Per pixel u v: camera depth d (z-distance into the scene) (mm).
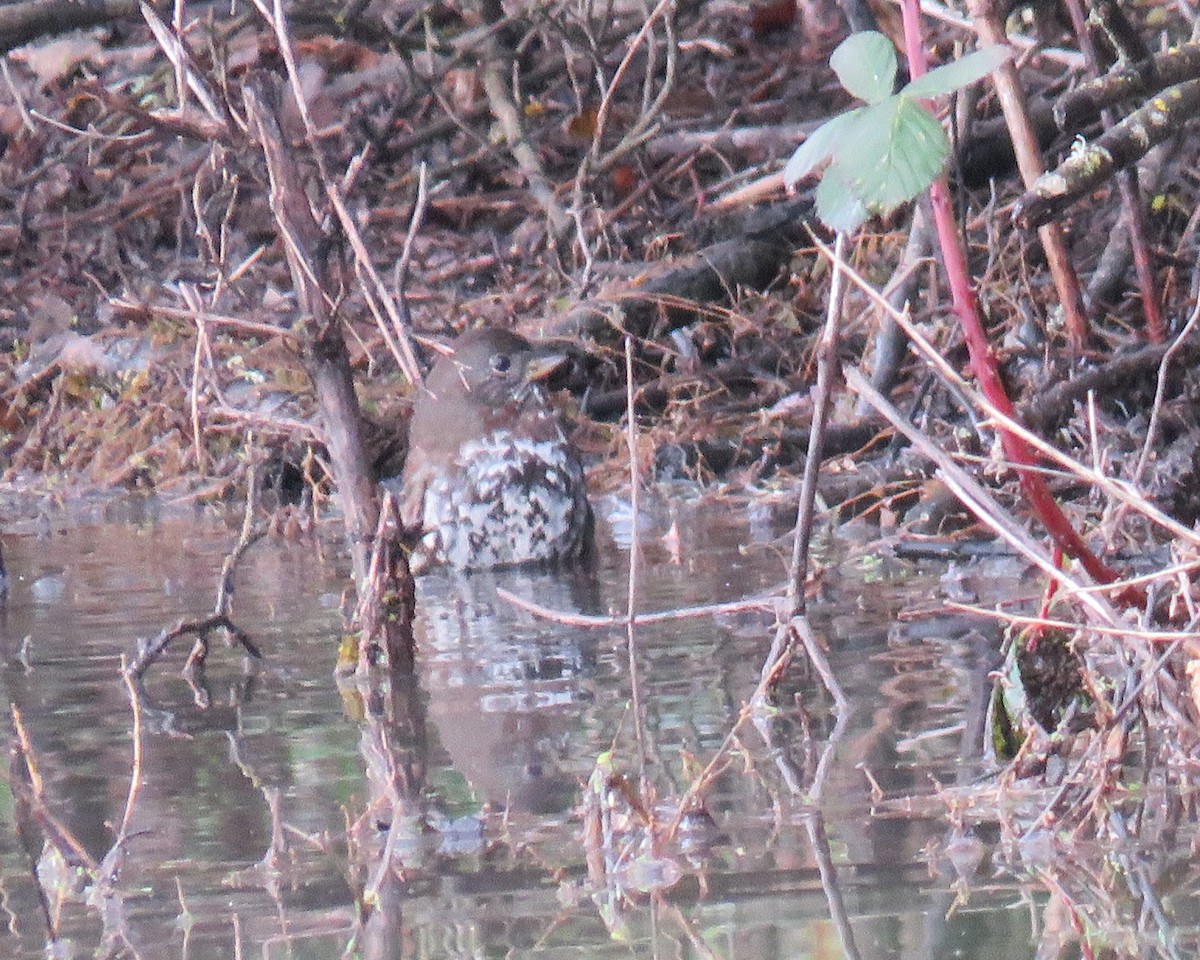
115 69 18688
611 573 10898
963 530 10766
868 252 14812
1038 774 6230
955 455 7574
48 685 8312
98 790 6570
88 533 12820
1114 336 12109
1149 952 4711
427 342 12211
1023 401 11484
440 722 7383
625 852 5617
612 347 14992
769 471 13461
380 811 6148
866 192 5535
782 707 7367
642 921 5047
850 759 6594
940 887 5254
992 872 5383
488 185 18219
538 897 5277
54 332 16312
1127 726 6215
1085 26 9914
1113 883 5230
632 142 15930
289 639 9195
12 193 18281
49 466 15000
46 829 5723
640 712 7414
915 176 5527
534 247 16828
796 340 14992
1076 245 14547
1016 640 6703
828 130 5684
